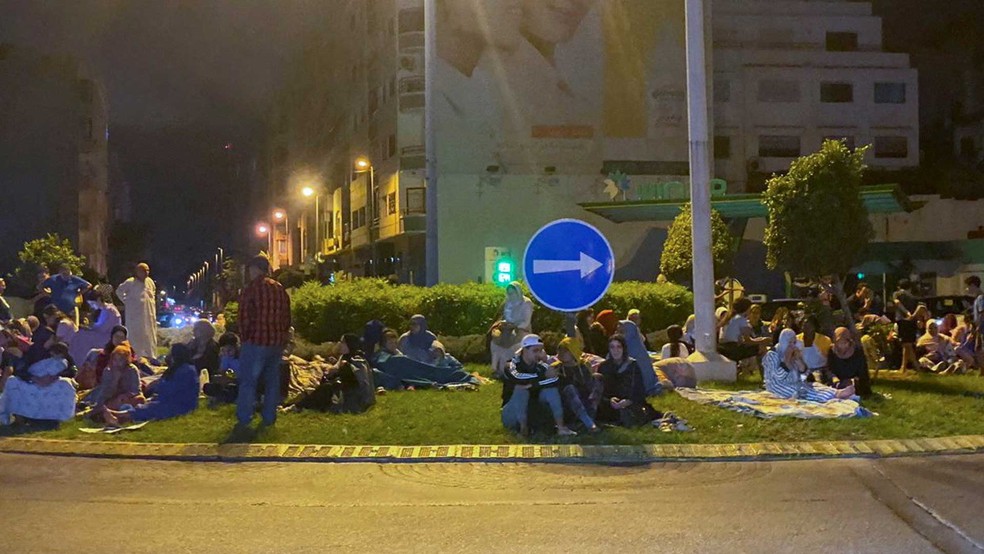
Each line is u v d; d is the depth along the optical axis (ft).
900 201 74.38
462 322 58.29
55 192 239.71
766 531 20.81
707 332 45.88
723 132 186.19
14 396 35.45
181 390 37.40
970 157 203.31
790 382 38.68
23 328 47.42
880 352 55.06
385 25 173.78
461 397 40.78
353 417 35.63
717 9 190.80
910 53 213.66
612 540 20.10
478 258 159.63
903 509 22.91
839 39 193.57
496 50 161.48
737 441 31.58
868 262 150.20
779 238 48.32
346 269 226.79
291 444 31.27
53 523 21.70
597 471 28.17
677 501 24.00
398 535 20.59
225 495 24.91
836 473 27.61
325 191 239.91
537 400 32.81
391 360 44.52
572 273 29.30
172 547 19.60
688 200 95.20
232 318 58.08
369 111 186.19
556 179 161.48
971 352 52.95
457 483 26.53
